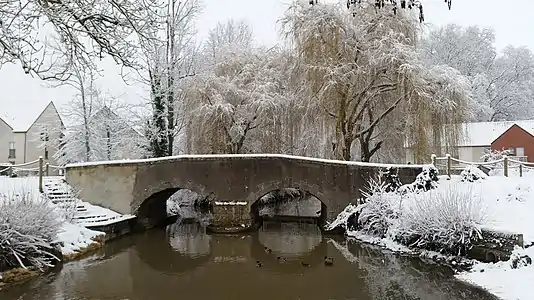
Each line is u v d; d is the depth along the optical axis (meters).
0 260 11.16
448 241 12.53
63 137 28.91
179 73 25.58
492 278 10.33
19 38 7.44
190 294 10.60
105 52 8.25
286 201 29.86
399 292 10.33
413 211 13.75
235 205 18.38
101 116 27.70
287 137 22.97
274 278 11.94
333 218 17.56
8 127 38.09
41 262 12.30
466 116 20.22
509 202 13.20
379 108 21.30
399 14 20.62
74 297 10.23
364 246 15.38
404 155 21.45
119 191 19.08
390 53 19.73
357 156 23.23
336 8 20.89
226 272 12.66
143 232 19.06
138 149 25.75
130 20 8.05
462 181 15.79
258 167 18.33
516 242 10.62
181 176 18.70
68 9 7.55
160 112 24.84
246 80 24.41
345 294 10.35
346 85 20.31
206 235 18.20
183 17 25.45
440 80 20.22
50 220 12.84
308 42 20.48
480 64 41.50
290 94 22.58
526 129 33.84
